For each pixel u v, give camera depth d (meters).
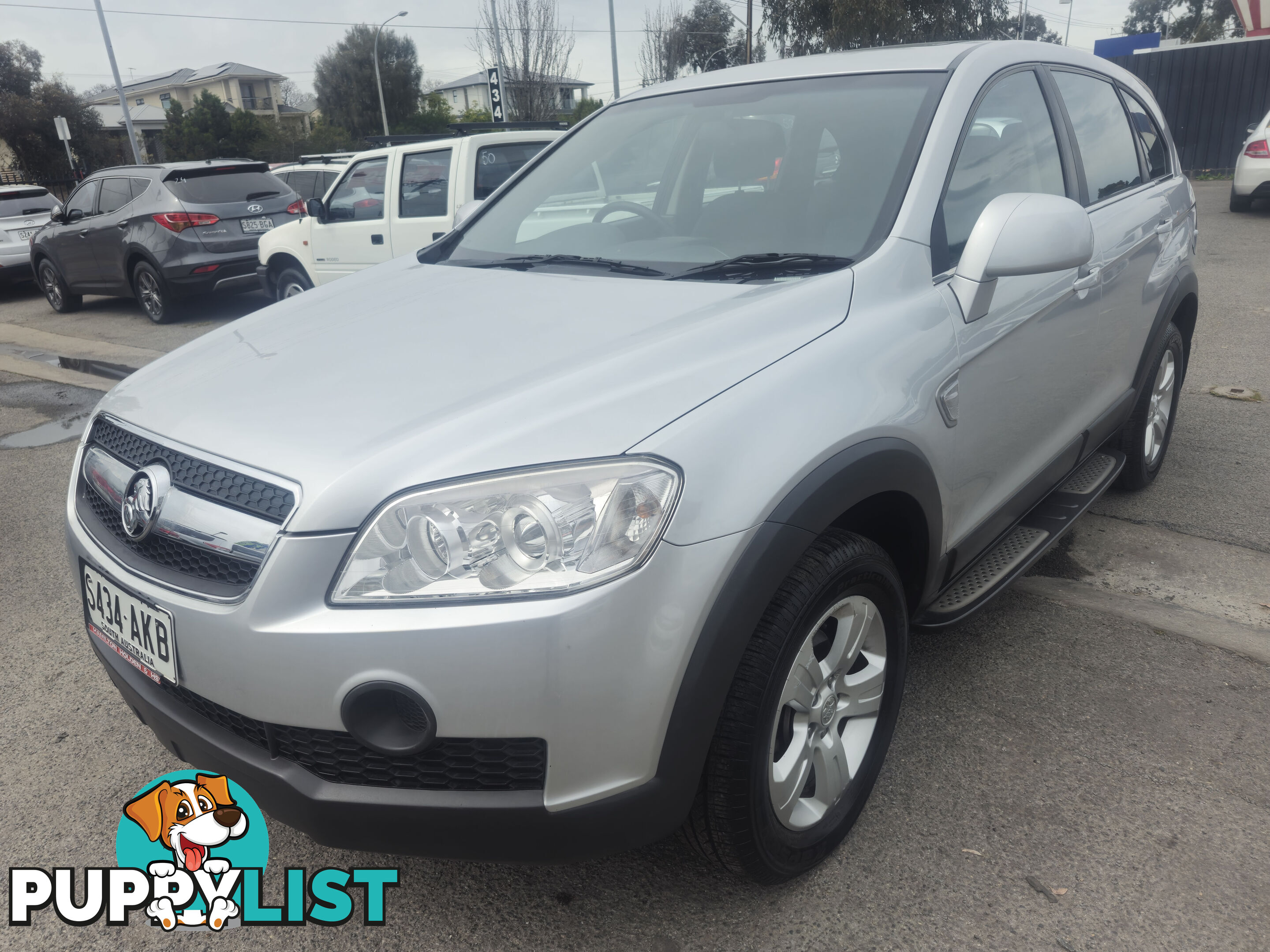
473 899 1.92
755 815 1.68
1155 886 1.87
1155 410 3.75
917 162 2.26
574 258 2.52
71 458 5.07
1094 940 1.75
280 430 1.66
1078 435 2.96
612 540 1.46
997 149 2.52
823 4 24.50
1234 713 2.42
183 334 8.87
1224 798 2.11
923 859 1.96
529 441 1.52
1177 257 3.57
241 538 1.55
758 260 2.23
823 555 1.72
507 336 1.94
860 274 2.03
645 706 1.49
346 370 1.86
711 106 2.77
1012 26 27.70
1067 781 2.18
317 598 1.49
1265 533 3.44
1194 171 18.42
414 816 1.52
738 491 1.55
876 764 2.04
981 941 1.76
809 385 1.74
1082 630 2.86
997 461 2.39
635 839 1.57
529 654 1.43
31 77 41.72
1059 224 2.04
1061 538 3.30
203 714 1.69
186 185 9.09
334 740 1.54
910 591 2.19
